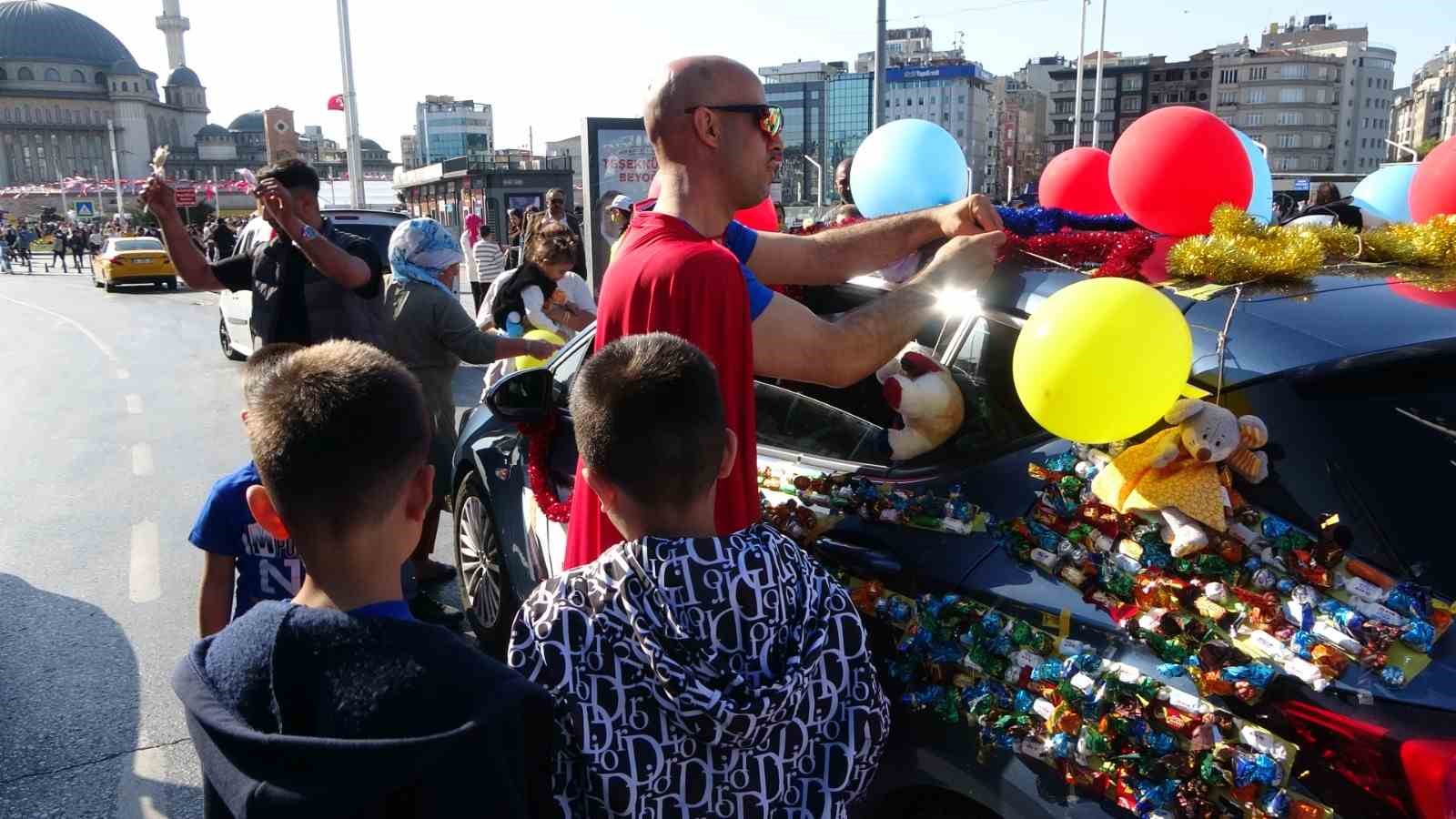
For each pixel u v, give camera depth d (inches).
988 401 92.4
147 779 132.3
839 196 238.7
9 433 345.1
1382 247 95.4
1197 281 87.7
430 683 48.2
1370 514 69.9
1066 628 75.9
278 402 53.4
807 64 4970.5
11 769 134.6
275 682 49.0
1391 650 64.6
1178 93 5649.6
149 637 174.4
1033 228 109.7
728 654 57.7
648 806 57.1
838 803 61.5
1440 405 76.1
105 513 246.5
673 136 87.4
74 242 1662.2
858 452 102.3
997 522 83.4
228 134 6678.2
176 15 7308.1
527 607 60.9
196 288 176.6
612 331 84.8
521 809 47.9
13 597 192.7
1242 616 68.9
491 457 158.1
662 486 59.5
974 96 4845.0
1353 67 5826.8
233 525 99.7
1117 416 70.8
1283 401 74.8
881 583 88.1
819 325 84.0
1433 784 59.5
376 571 54.3
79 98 6397.6
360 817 45.5
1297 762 64.9
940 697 80.8
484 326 233.6
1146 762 69.8
